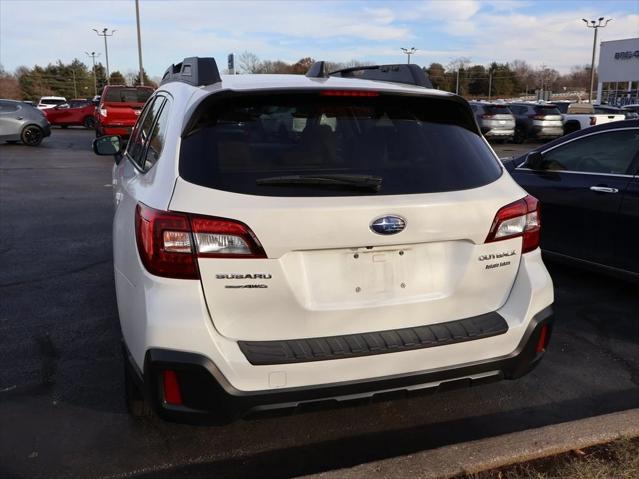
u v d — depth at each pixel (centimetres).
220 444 299
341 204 242
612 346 421
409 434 311
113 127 1814
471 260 268
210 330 236
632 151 491
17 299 502
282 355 238
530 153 593
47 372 371
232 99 264
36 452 290
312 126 268
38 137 2008
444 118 296
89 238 724
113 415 323
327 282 248
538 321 278
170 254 235
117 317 462
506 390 358
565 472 263
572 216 527
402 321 261
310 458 289
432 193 260
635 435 292
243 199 237
